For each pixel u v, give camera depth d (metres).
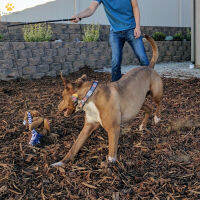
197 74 8.30
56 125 4.15
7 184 2.69
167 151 3.29
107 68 9.92
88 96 2.88
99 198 2.48
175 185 2.62
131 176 2.81
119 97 2.99
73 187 2.65
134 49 4.97
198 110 4.69
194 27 9.73
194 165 2.95
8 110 4.96
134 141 3.59
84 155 3.25
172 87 6.48
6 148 3.42
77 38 10.34
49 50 8.24
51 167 2.96
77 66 9.10
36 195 2.56
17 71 7.58
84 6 11.41
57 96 5.83
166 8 14.09
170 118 4.38
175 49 12.49
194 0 9.53
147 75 3.52
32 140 3.48
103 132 3.83
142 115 4.52
